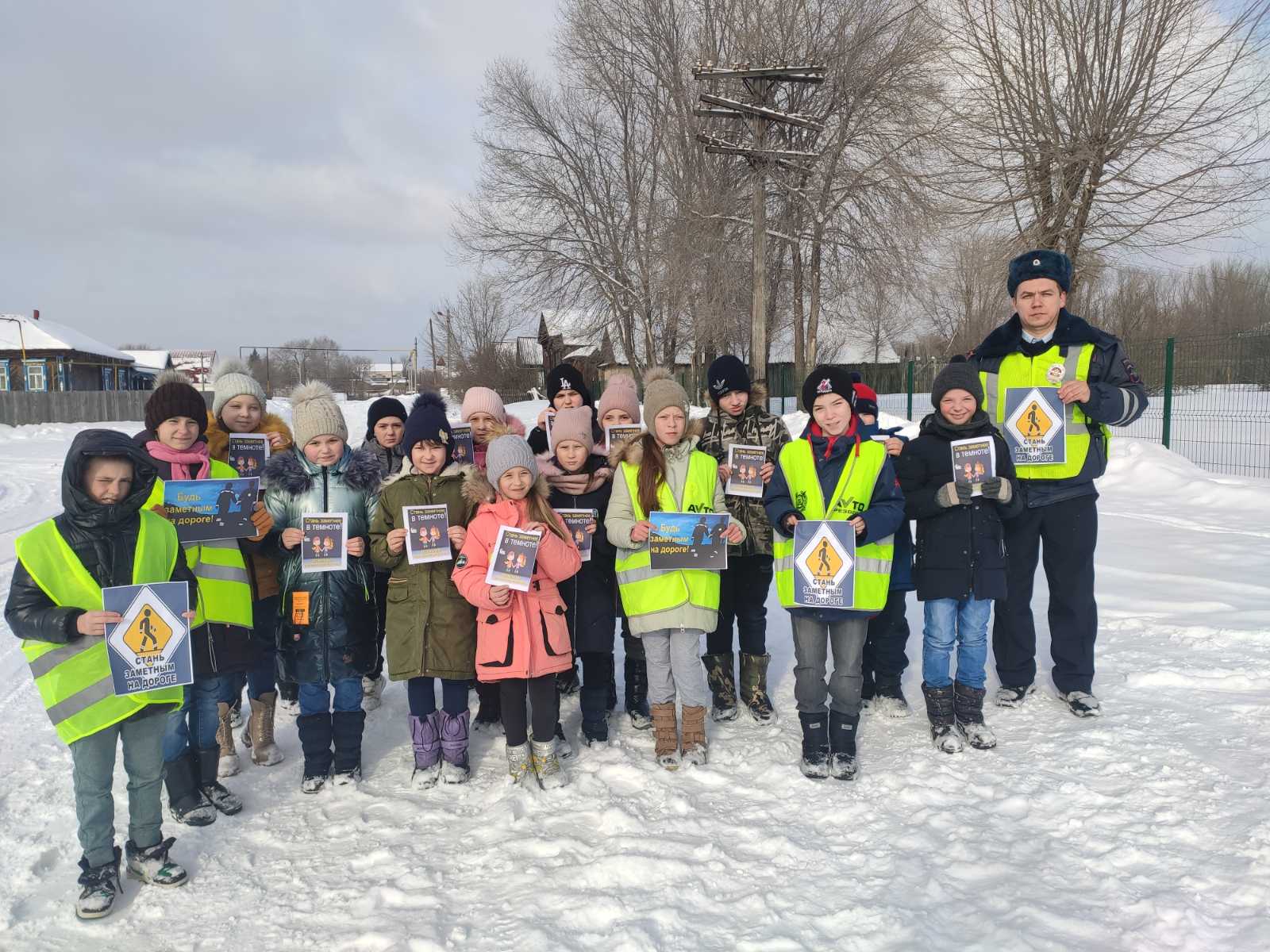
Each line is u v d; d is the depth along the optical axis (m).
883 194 26.42
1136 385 4.16
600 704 4.31
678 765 3.91
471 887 3.02
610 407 4.96
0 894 3.09
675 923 2.70
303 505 4.01
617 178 32.81
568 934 2.68
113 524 3.04
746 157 18.39
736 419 4.75
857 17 26.78
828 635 4.06
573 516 4.17
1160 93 15.98
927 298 30.34
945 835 3.16
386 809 3.70
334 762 3.97
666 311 30.08
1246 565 7.10
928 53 24.80
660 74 29.62
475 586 3.73
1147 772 3.50
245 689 5.49
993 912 2.68
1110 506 10.62
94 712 2.94
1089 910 2.65
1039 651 5.20
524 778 3.85
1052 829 3.15
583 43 31.28
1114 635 5.41
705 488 4.15
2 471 16.59
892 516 3.71
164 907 3.00
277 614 4.29
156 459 3.88
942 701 3.96
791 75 17.31
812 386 3.89
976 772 3.65
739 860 3.08
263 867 3.24
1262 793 3.24
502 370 48.81
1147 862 2.87
